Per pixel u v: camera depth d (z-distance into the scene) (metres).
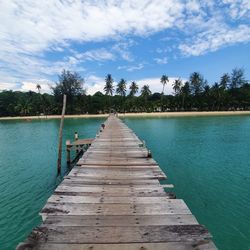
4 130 41.34
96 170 7.91
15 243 6.68
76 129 38.88
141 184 6.41
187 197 9.51
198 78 87.81
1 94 88.75
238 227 7.28
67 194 5.56
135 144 13.45
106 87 90.50
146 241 3.54
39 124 53.56
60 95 80.44
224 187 10.51
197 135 26.23
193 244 3.46
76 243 3.48
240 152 17.23
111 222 4.13
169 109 89.12
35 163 15.86
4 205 9.09
